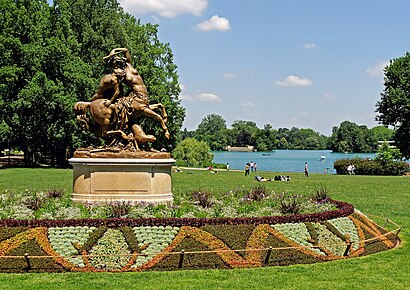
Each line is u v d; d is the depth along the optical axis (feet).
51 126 166.40
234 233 44.24
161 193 55.01
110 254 40.70
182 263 41.06
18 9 164.76
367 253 48.16
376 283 37.68
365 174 198.08
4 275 38.34
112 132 56.24
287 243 44.78
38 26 169.89
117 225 43.75
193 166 242.99
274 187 120.37
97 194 53.78
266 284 36.70
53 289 34.94
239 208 52.54
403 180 149.48
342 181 143.74
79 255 40.75
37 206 50.70
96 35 179.52
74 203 53.52
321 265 42.96
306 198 62.39
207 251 41.65
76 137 167.63
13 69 153.69
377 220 70.69
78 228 43.04
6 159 222.69
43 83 159.53
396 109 218.18
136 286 35.78
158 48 196.13
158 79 190.70
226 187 116.78
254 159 442.91
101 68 180.14
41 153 216.13
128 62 58.29
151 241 42.73
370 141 523.29
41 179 124.88
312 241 45.98
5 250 40.65
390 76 223.71
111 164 53.42
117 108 56.24
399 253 48.60
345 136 525.75
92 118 57.41
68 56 169.07
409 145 221.66
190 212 49.57
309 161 401.08
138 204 51.24
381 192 109.81
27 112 164.25
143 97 57.31
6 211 48.29
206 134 623.77
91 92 168.96
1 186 105.19
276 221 46.68
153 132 181.16
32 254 40.60
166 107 185.16
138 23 205.77
